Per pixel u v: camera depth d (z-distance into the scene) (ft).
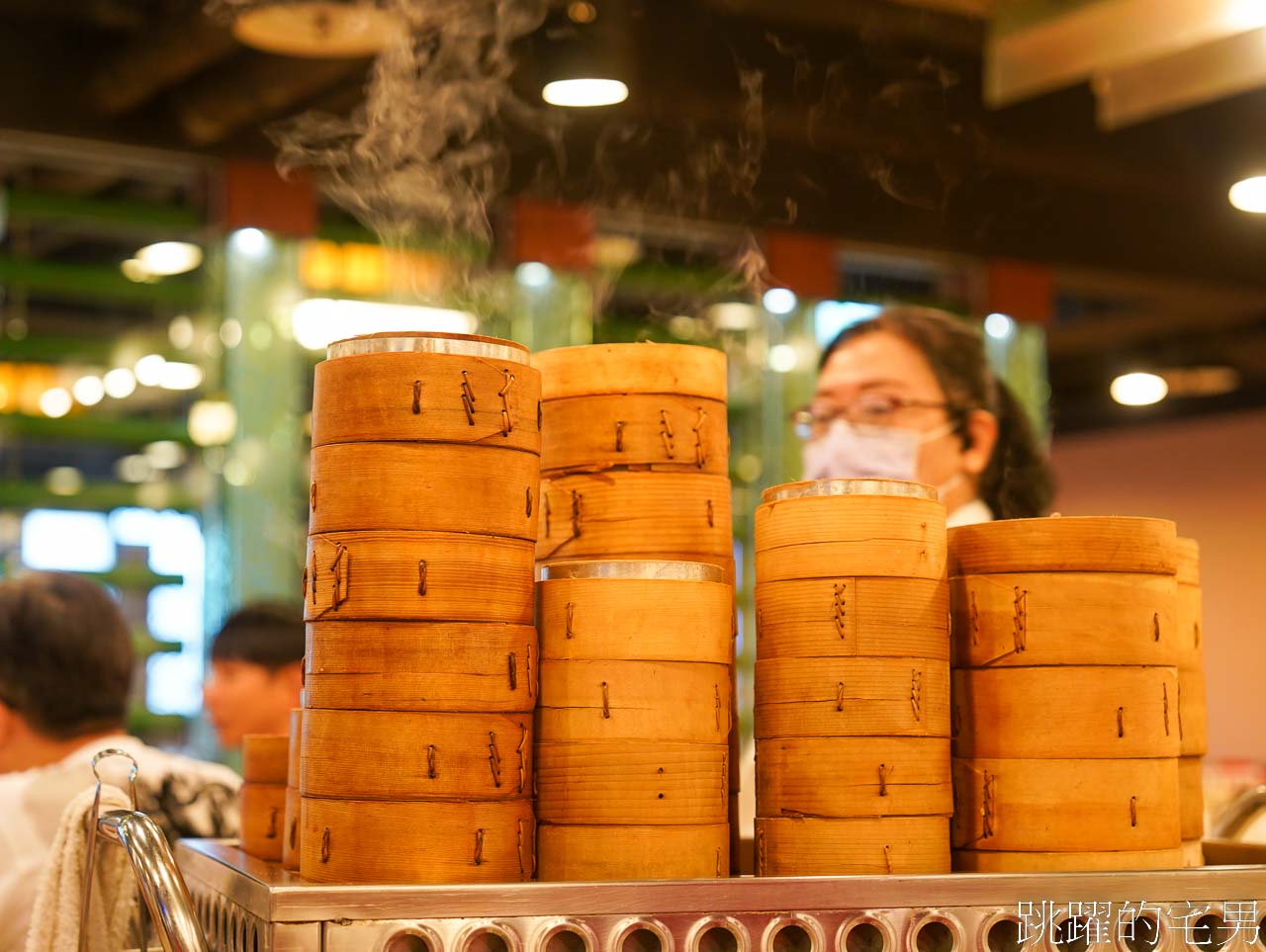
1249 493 31.89
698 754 4.51
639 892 4.15
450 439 4.34
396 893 4.00
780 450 17.28
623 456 4.92
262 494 14.93
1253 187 12.59
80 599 7.45
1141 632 4.74
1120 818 4.66
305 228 14.98
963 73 14.89
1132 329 26.58
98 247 15.66
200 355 15.14
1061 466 35.96
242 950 4.37
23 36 13.80
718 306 17.31
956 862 4.81
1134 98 11.00
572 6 11.60
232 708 9.94
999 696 4.75
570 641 4.49
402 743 4.25
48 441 14.79
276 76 12.85
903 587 4.62
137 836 4.33
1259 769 16.48
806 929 4.25
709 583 4.58
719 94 13.88
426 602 4.28
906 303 18.38
